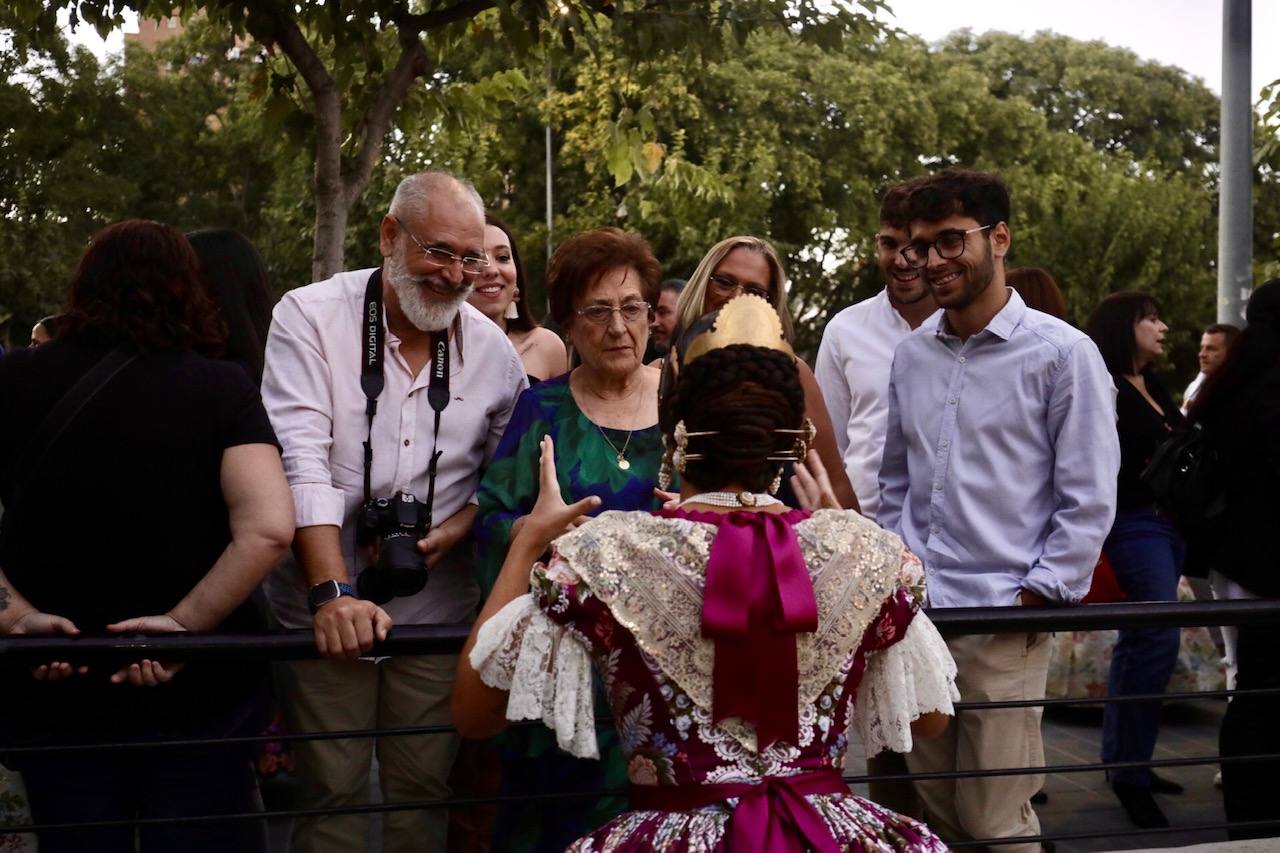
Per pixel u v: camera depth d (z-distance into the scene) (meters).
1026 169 28.16
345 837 3.43
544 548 2.31
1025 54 34.53
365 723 3.42
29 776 2.96
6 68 20.00
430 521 3.30
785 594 2.04
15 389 2.91
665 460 2.29
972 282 3.44
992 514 3.45
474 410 3.45
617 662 2.08
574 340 3.29
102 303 2.92
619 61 7.95
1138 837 5.04
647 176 7.66
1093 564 3.34
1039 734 3.53
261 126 6.94
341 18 6.22
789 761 2.08
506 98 7.55
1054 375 3.40
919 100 26.95
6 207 22.06
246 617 3.22
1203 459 4.43
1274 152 8.76
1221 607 3.12
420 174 3.32
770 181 24.44
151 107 25.92
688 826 2.01
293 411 3.28
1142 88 34.25
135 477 2.86
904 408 3.66
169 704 2.98
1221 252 7.78
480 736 2.27
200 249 3.63
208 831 3.05
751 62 25.84
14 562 2.91
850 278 27.09
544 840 3.13
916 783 3.58
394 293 3.38
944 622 3.00
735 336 2.23
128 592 2.91
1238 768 4.28
